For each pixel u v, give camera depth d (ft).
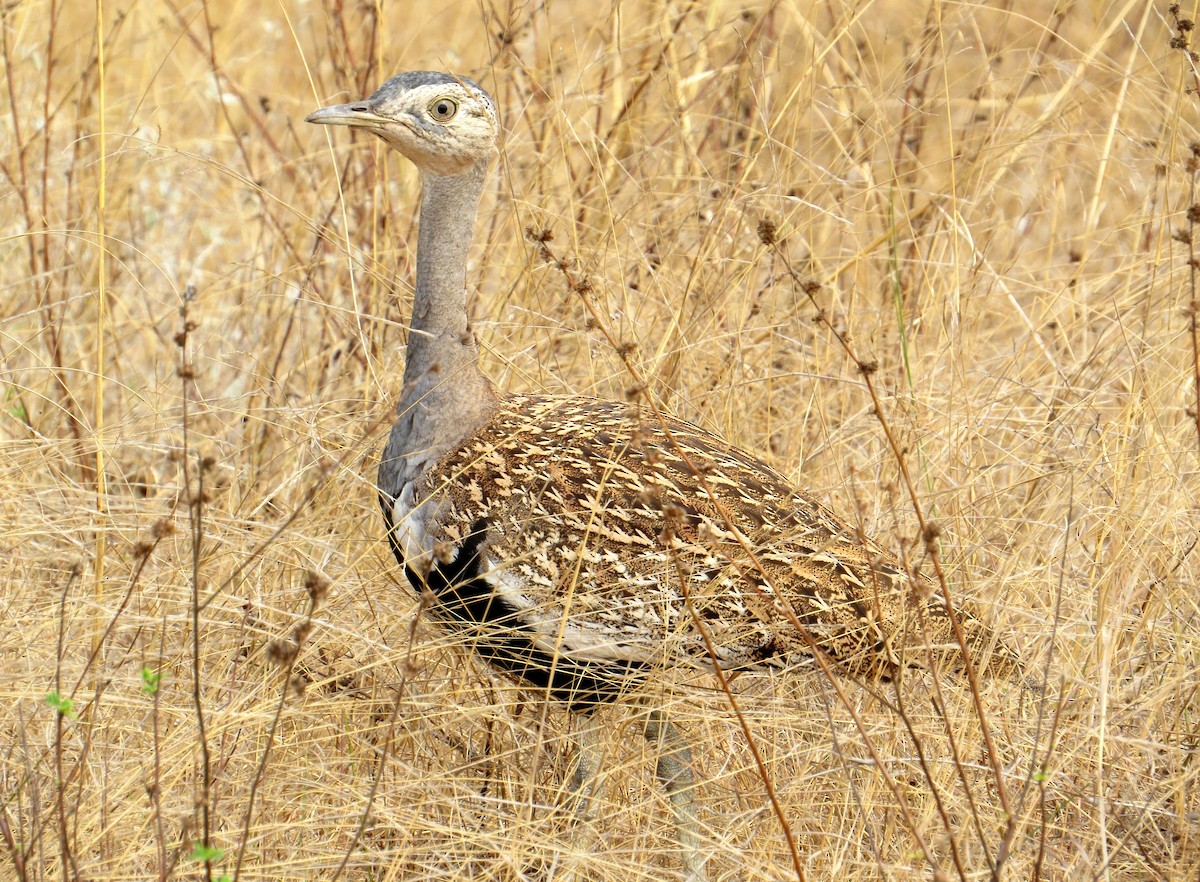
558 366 39.19
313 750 30.17
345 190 44.47
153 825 27.17
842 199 43.19
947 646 28.73
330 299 42.86
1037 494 36.35
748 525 28.99
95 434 34.42
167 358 43.98
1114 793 29.71
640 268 40.68
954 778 29.07
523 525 28.78
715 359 38.65
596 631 28.63
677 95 44.06
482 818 29.99
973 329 41.52
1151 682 31.76
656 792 30.17
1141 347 38.06
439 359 30.50
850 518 35.63
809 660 29.07
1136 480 34.06
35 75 51.42
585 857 27.22
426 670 32.27
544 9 45.32
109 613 30.58
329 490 35.45
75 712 28.63
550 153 42.60
